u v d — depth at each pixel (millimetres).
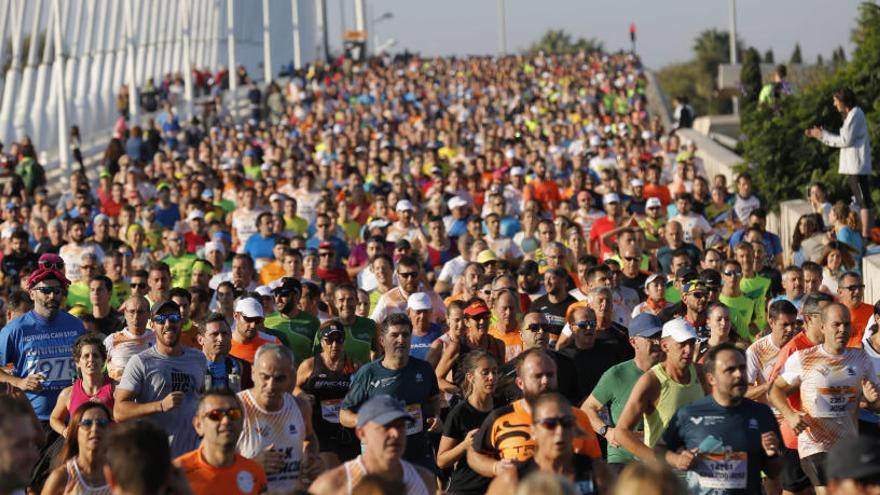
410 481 22469
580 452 24625
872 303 48875
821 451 30438
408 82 192000
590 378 34781
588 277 41125
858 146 54250
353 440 33125
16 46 135000
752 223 52219
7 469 20188
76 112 149000
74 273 53938
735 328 42438
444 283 50469
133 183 75812
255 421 26594
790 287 41844
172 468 19422
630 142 95750
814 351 30438
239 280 47312
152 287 42250
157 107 167375
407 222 58094
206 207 66938
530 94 176375
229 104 183000
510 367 32188
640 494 15938
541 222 52812
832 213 50281
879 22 71500
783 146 72375
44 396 35969
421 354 38188
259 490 23031
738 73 153375
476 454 26422
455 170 71562
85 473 25094
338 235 62031
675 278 43781
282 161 98000
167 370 30609
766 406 25500
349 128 126000
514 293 37125
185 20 162625
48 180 118812
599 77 196125
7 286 50094
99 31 164000
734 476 25062
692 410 25359
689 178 73000
